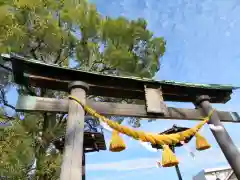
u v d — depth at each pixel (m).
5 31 5.26
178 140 3.29
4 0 5.49
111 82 3.61
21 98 2.84
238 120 4.05
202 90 4.19
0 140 4.57
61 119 6.55
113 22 7.15
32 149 4.86
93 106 3.13
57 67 3.21
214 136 3.62
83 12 6.93
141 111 3.44
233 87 4.29
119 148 2.91
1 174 4.40
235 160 3.20
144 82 3.75
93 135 6.46
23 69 3.13
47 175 5.27
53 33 6.22
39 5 5.97
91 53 7.14
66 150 2.45
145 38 7.67
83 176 6.04
